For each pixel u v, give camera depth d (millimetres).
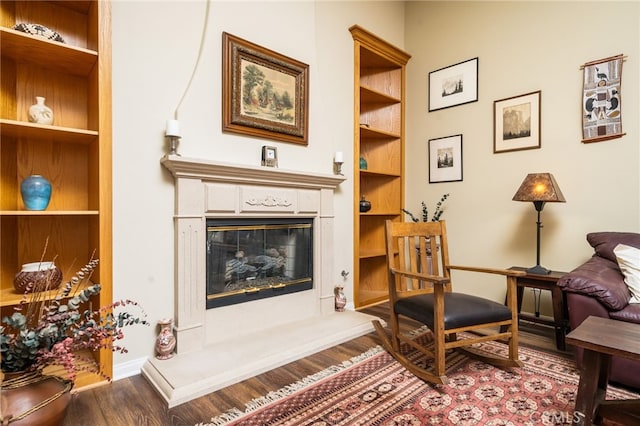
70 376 1314
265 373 1908
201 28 2225
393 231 2254
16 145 1777
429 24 3611
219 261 2293
